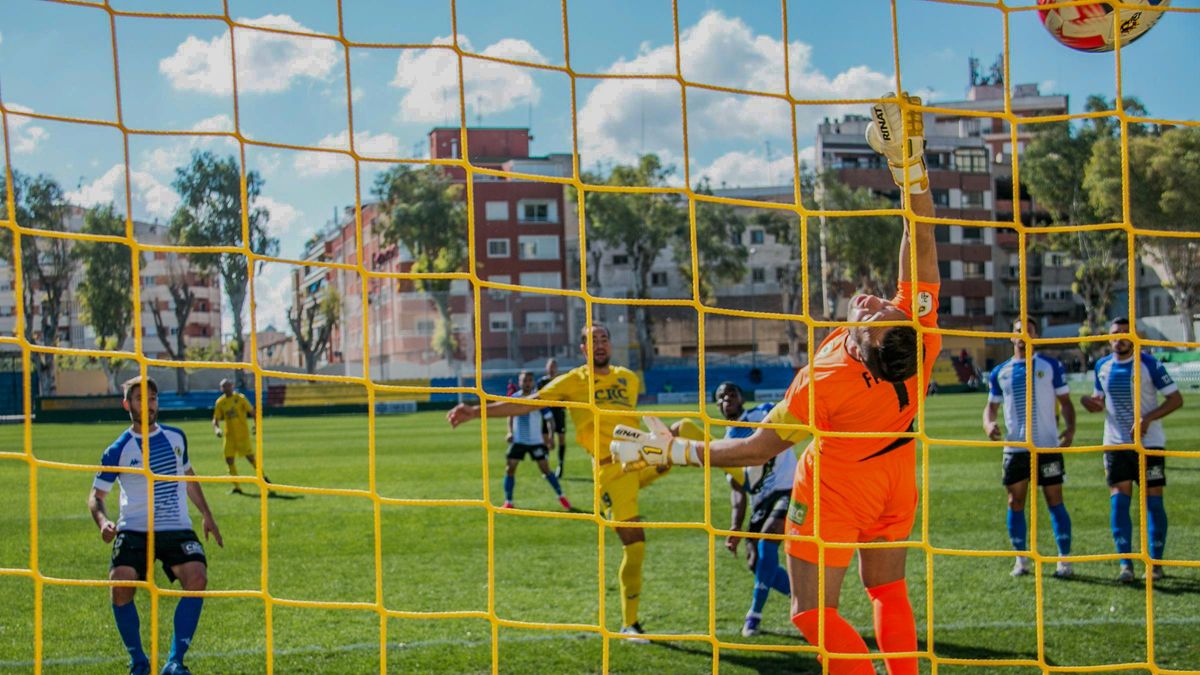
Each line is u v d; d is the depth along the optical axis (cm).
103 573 792
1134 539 845
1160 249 3145
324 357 4775
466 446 2053
